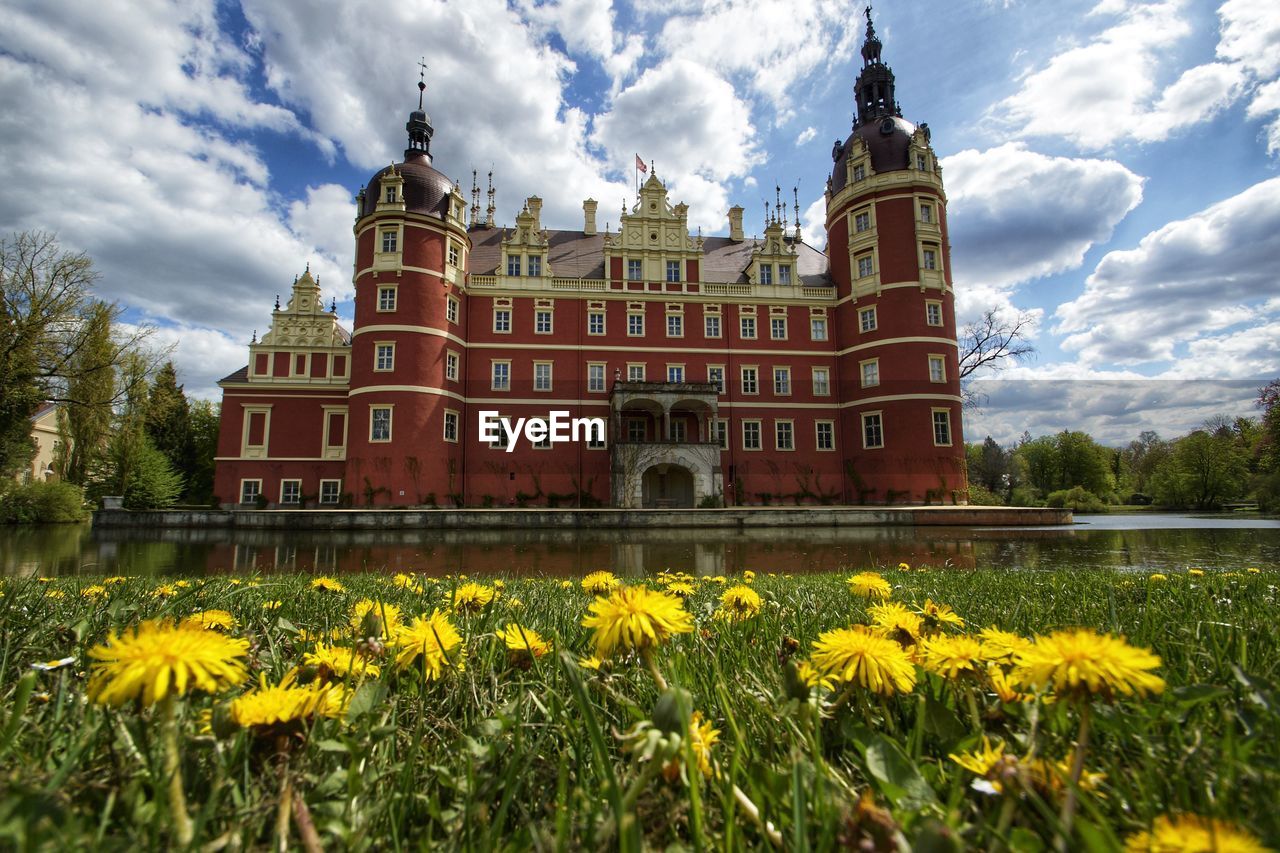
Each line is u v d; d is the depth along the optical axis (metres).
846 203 32.59
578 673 0.90
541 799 0.90
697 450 29.00
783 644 1.50
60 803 0.60
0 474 25.73
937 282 30.34
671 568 10.76
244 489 30.44
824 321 33.41
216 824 0.75
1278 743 0.87
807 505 31.56
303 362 32.09
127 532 21.98
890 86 35.38
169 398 29.19
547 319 31.59
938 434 29.44
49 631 1.73
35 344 22.67
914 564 10.49
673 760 0.80
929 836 0.55
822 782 0.77
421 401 27.81
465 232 31.12
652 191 33.81
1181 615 2.32
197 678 0.68
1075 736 1.00
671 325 32.53
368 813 0.78
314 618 2.36
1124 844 0.67
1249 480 30.62
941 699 1.17
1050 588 3.84
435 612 1.29
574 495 29.94
